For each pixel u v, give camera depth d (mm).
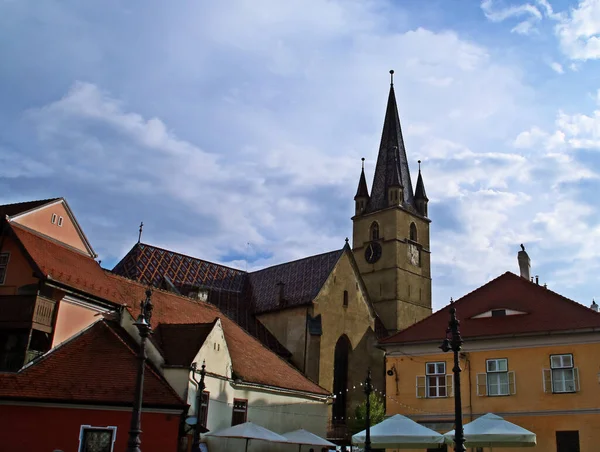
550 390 37438
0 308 33250
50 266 35156
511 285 43781
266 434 33062
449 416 40312
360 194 97750
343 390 66625
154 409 31828
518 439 27906
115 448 30859
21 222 36750
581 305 39688
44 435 29812
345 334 67625
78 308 36062
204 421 35531
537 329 38906
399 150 99812
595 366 36594
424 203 98125
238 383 39469
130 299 40906
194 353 35469
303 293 67438
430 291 93062
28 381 30750
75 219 41375
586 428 35906
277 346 65438
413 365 42688
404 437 28828
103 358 33938
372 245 92000
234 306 70812
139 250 67125
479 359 40281
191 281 69625
